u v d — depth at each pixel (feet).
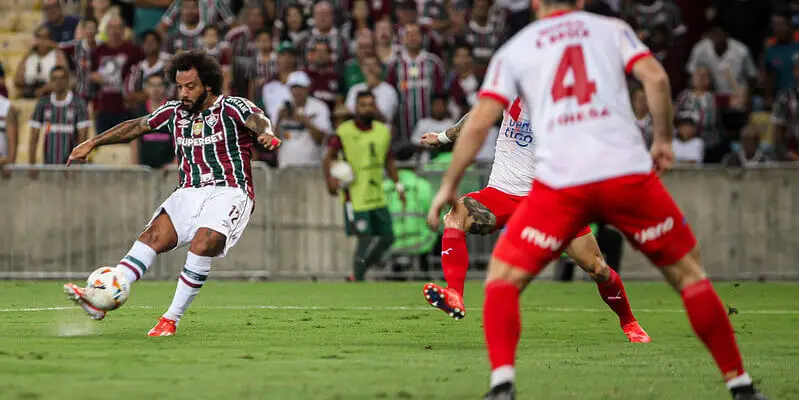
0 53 202.28
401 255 159.33
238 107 76.69
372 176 153.07
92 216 158.40
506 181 80.64
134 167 157.89
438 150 163.32
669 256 46.78
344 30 183.42
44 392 48.37
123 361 60.39
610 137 45.80
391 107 169.17
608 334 84.07
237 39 173.88
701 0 204.64
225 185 76.79
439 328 85.97
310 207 159.43
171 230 76.54
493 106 46.39
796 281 162.71
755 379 56.59
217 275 159.12
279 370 57.31
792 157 175.01
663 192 46.65
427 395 48.98
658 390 51.75
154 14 193.67
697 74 178.81
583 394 50.26
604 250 151.23
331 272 159.63
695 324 46.75
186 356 63.46
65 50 181.98
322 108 165.89
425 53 171.42
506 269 45.65
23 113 182.19
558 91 46.14
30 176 157.99
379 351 68.28
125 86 171.73
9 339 72.90
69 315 94.38
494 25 187.01
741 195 162.71
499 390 44.24
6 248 157.99
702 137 177.06
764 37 205.16
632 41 47.32
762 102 189.47
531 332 85.71
